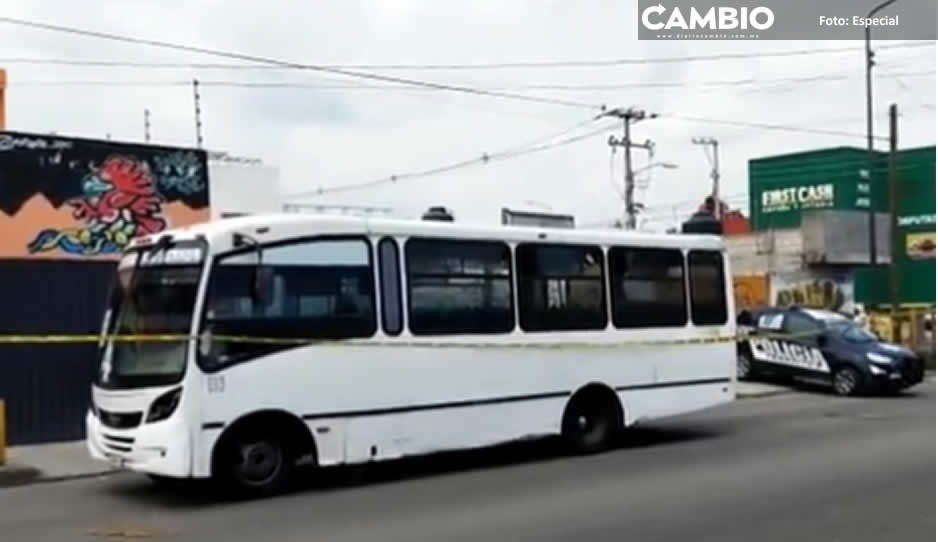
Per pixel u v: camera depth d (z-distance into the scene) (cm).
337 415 1076
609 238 1341
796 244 3769
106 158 1503
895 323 3042
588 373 1298
